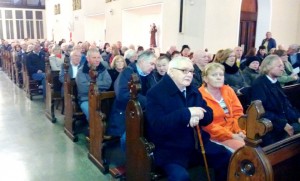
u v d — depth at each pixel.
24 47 7.63
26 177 2.63
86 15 11.97
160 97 1.95
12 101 5.62
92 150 2.96
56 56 5.60
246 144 1.31
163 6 7.55
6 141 3.49
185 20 7.02
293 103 3.31
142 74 2.88
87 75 3.46
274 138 2.54
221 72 2.42
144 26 9.22
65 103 3.74
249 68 3.96
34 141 3.52
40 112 4.85
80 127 3.96
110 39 10.32
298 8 9.09
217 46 7.06
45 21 16.84
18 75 7.02
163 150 2.01
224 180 2.13
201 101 2.11
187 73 1.94
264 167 1.24
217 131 2.30
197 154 2.13
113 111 2.83
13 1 15.74
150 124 1.97
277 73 2.65
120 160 2.97
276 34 8.67
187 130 2.01
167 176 2.01
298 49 6.12
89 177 2.65
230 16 7.21
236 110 2.53
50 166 2.85
